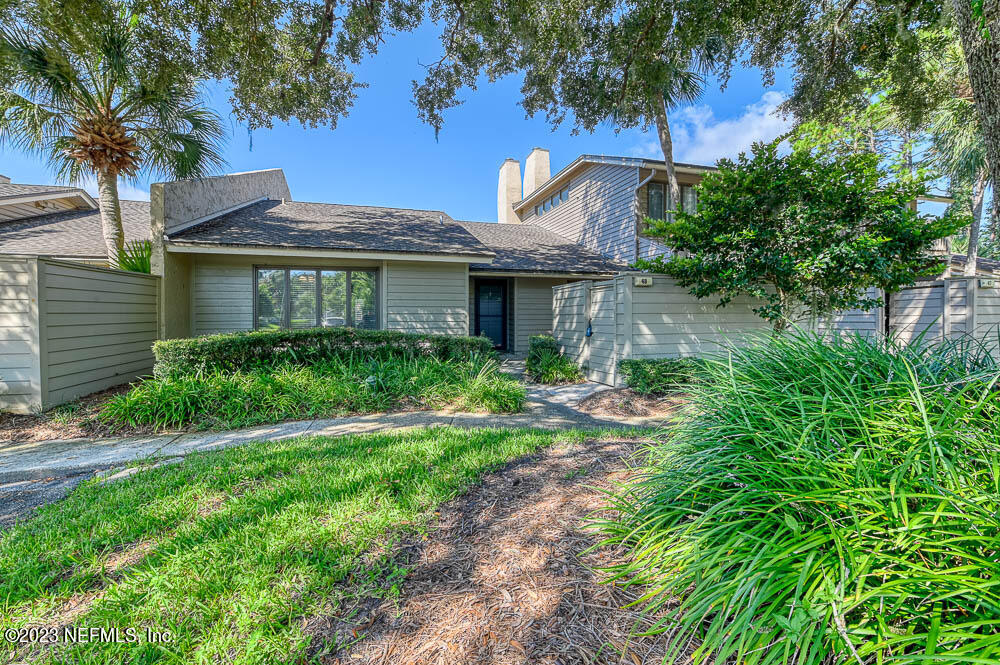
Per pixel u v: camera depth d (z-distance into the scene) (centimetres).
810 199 612
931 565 127
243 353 626
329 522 231
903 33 695
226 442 449
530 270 1109
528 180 1830
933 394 184
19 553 213
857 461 158
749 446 192
